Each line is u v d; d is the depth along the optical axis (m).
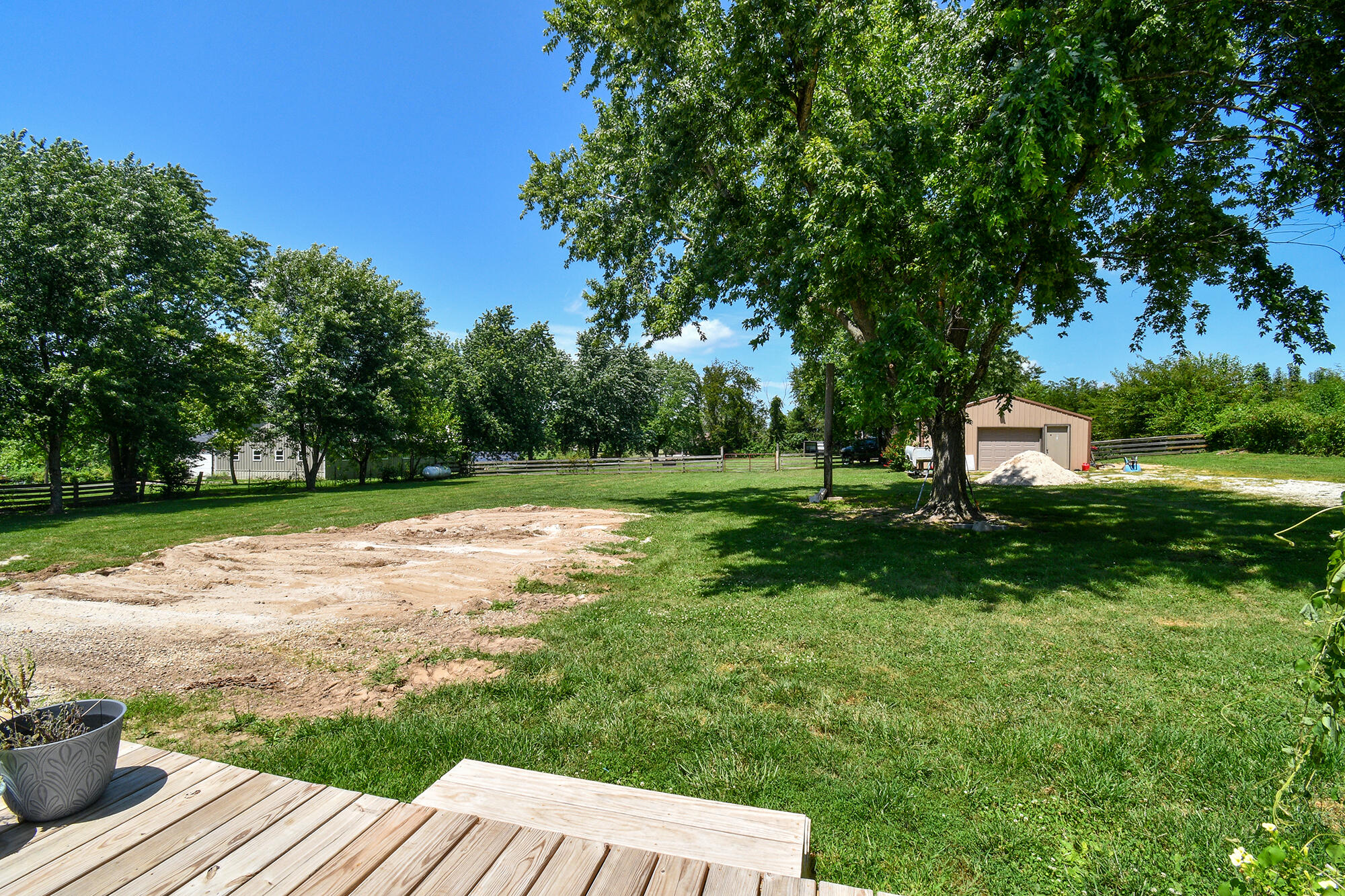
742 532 11.74
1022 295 11.34
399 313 32.34
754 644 5.49
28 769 2.12
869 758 3.49
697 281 13.48
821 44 10.04
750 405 67.00
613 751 3.63
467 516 15.20
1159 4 7.32
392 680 4.85
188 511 18.09
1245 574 7.47
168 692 4.61
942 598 6.89
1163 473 21.53
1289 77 8.65
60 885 1.84
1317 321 10.27
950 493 12.30
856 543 10.21
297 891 1.83
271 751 3.67
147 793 2.39
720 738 3.75
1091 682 4.49
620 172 14.79
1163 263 11.16
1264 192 10.37
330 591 7.63
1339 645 1.85
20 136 20.97
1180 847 2.68
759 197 12.87
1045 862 2.62
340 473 36.78
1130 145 7.01
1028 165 7.15
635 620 6.29
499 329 46.91
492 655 5.36
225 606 6.98
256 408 28.58
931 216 10.16
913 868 2.62
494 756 3.58
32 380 19.38
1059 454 26.61
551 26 14.11
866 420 9.67
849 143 9.05
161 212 22.55
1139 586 7.18
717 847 2.12
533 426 47.00
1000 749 3.54
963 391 12.03
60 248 19.59
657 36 11.01
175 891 1.83
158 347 21.70
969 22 10.13
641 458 40.34
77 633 5.97
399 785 3.28
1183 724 3.80
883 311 10.74
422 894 1.82
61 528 14.57
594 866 1.96
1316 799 2.92
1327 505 12.59
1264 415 28.53
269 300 30.64
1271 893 1.76
